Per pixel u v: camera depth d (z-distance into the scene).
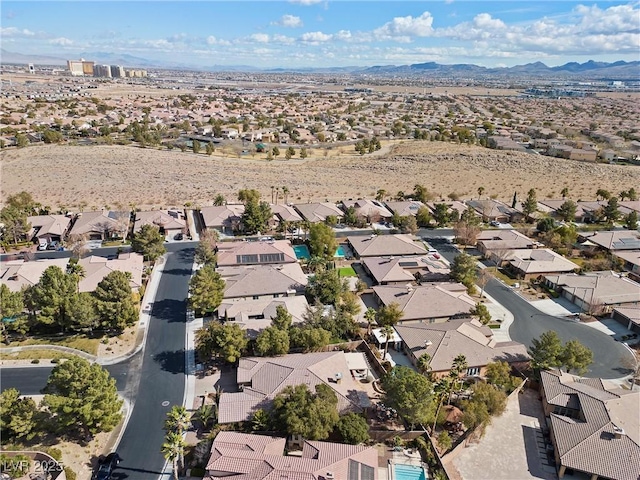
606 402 56.53
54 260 89.75
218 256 95.62
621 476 47.53
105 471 48.38
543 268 96.62
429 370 62.56
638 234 114.25
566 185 166.62
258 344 64.56
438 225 125.56
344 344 70.56
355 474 45.81
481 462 51.84
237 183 156.00
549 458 52.84
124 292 72.06
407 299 80.38
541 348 65.50
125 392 60.66
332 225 122.50
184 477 48.50
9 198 120.62
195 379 63.62
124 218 112.31
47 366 65.00
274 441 50.22
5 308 69.62
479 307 77.31
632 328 79.06
